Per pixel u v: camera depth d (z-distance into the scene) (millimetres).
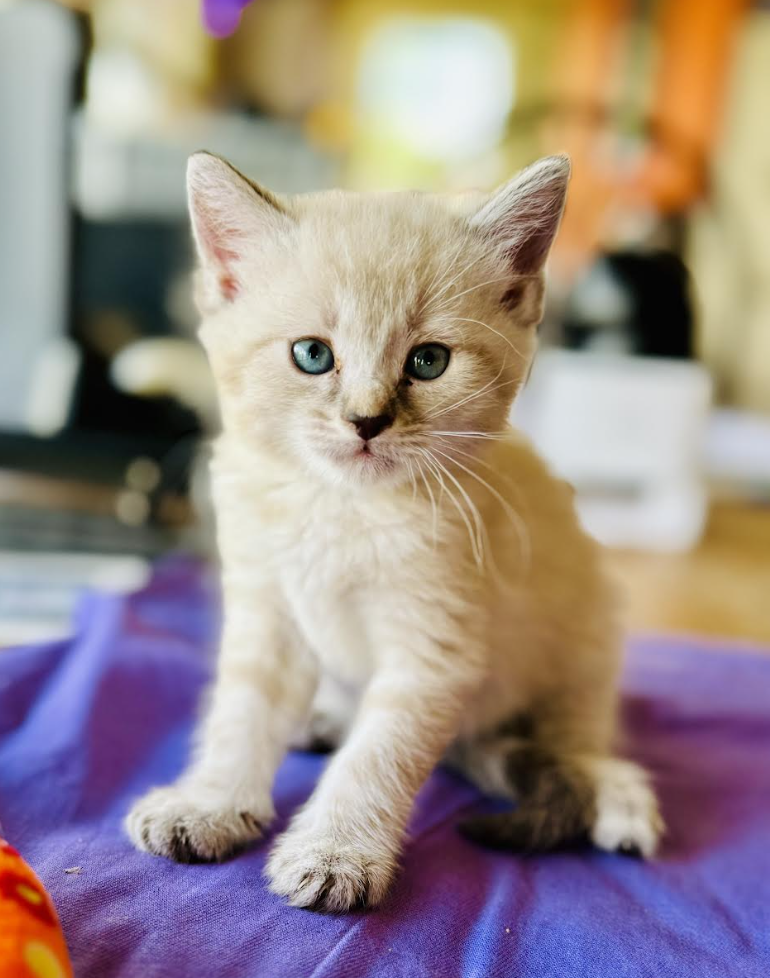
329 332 278
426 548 285
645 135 895
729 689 413
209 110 875
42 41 663
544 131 900
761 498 936
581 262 856
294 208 290
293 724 307
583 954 257
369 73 893
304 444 281
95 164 712
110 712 343
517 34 888
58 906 253
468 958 252
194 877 268
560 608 328
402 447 279
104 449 710
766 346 933
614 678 345
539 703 337
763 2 875
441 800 321
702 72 886
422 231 286
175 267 726
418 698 286
